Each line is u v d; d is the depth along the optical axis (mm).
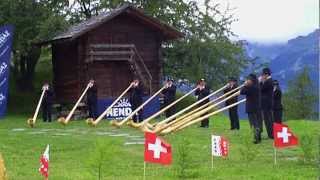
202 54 43625
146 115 34406
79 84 35594
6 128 27516
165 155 11836
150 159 11852
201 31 43562
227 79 43750
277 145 15039
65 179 13250
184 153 14016
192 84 43531
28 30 39188
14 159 17312
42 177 13695
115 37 35875
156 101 34719
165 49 43188
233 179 13031
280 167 14961
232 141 21062
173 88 30938
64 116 34344
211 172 14086
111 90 35688
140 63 36188
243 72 45250
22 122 31344
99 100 34219
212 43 43438
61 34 37656
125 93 33000
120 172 14367
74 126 28469
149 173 14234
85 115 33969
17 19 38969
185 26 43219
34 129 26906
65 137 22922
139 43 36281
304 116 62875
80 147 19984
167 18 42875
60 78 39312
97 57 35031
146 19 35844
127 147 19844
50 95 31719
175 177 13500
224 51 43812
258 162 15992
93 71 35469
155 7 42719
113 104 30484
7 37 24609
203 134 23656
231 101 25812
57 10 40500
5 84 24859
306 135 17953
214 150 14859
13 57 45812
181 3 43281
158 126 24203
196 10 44094
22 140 21781
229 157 16938
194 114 24906
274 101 22922
